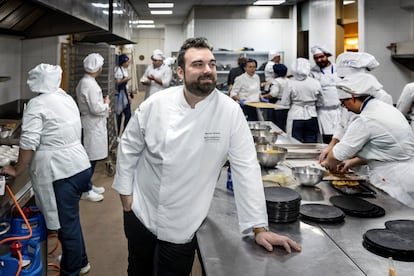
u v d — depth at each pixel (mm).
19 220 1996
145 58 16859
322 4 7090
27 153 2127
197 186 1511
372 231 1408
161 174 1521
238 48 8922
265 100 5438
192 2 8516
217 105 1480
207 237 1457
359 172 2404
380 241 1322
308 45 8195
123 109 6691
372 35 5453
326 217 1572
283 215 1564
